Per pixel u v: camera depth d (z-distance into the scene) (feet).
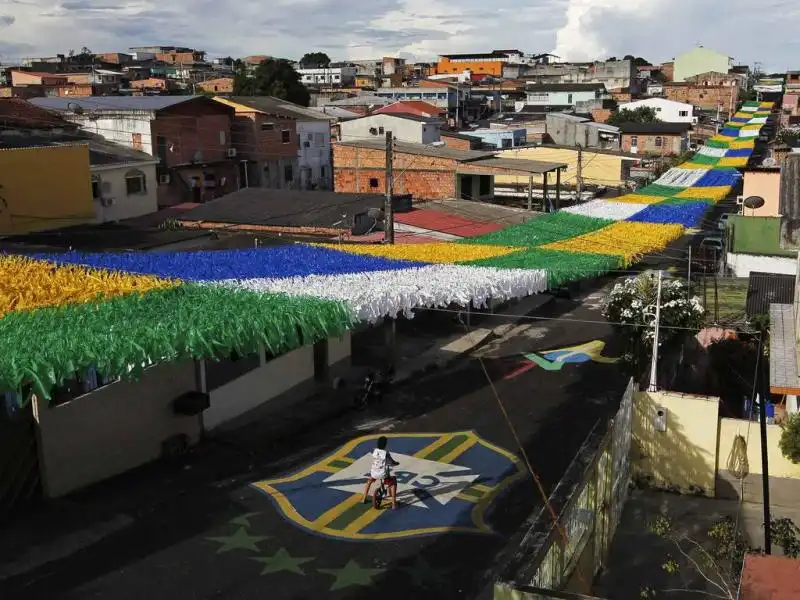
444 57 523.29
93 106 154.10
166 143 151.74
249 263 57.82
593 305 110.22
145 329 37.81
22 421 48.65
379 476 49.96
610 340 92.17
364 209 109.70
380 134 207.41
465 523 48.29
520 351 88.43
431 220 113.09
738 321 72.33
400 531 47.29
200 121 160.45
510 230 89.51
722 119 321.93
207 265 56.54
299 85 264.72
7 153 88.28
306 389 74.33
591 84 347.15
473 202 133.69
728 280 88.69
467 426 65.46
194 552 44.29
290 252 64.08
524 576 27.48
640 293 74.13
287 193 119.85
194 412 58.44
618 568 41.65
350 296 46.88
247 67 435.53
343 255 63.41
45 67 345.10
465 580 41.91
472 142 211.20
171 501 50.83
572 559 35.17
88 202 100.99
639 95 377.50
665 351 73.56
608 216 100.27
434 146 177.06
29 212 91.76
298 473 55.77
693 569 41.29
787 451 46.70
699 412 50.72
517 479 54.90
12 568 41.88
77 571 41.91
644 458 52.54
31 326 37.68
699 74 392.68
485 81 403.75
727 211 156.46
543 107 333.01
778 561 21.34
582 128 256.32
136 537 45.85
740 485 50.65
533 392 74.49
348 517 49.01
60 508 49.06
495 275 58.18
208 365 62.13
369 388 70.95
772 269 92.12
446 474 55.72
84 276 49.90
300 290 48.26
